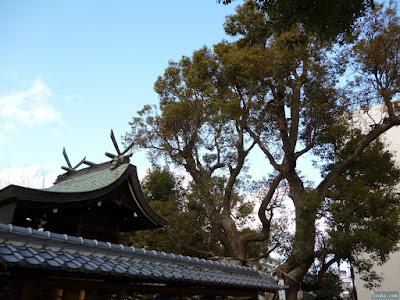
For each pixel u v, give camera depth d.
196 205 20.58
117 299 6.20
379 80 16.33
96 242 6.07
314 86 16.09
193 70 18.06
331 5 7.78
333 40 8.56
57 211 8.71
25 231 5.11
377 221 13.68
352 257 15.25
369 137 16.52
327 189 15.74
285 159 16.77
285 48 14.99
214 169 20.17
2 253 4.44
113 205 10.02
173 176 26.22
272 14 9.09
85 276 5.64
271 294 14.66
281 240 17.17
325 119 16.66
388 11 15.75
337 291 31.25
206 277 7.28
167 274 6.40
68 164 12.31
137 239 22.14
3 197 7.59
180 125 19.36
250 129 18.02
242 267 9.44
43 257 4.85
